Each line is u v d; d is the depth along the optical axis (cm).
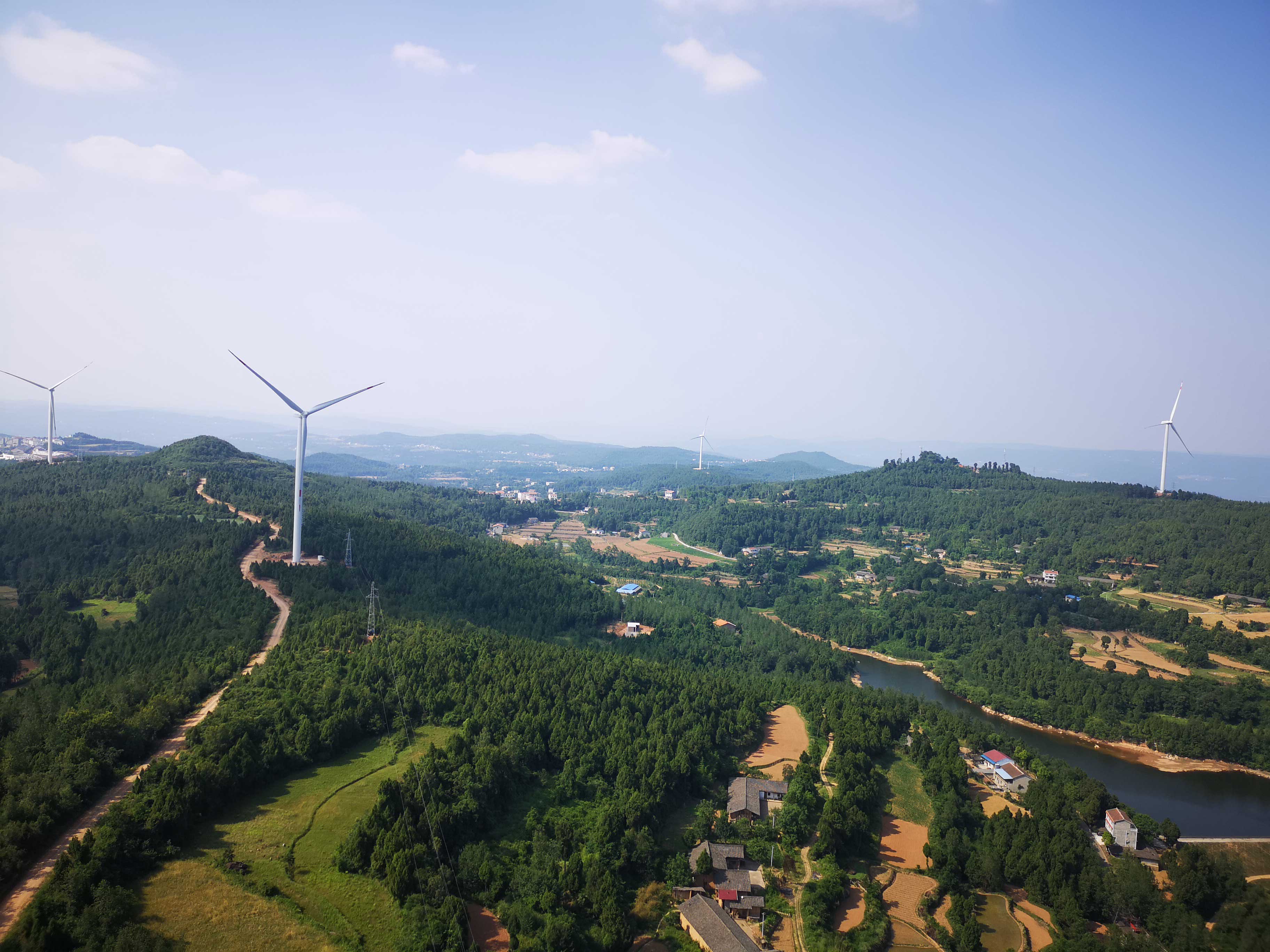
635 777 14462
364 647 17750
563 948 10012
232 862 10494
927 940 11831
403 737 14512
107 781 11912
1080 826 14750
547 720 15788
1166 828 14962
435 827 11506
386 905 10044
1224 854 15288
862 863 13788
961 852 13600
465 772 13075
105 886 9269
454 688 16325
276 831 11331
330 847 11069
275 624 19738
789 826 13775
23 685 17500
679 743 15912
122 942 8588
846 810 14088
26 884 9544
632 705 17462
